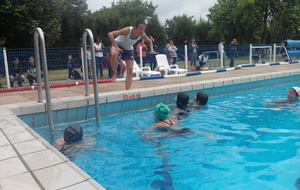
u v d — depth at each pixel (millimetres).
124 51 5699
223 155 2873
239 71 11234
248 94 7332
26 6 17062
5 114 3689
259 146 3121
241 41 33406
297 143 3188
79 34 24703
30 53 10078
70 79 9688
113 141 3508
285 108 5113
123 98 5441
